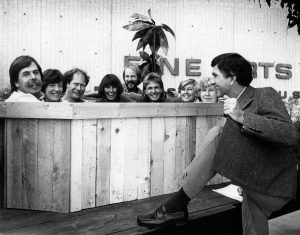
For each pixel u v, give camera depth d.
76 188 1.82
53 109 1.76
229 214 1.94
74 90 2.90
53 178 1.81
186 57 6.35
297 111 4.21
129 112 1.94
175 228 1.70
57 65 5.55
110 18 5.83
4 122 1.88
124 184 2.00
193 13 6.36
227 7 6.63
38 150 1.83
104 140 1.89
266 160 1.57
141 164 2.05
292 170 1.63
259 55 7.00
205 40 6.49
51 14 5.47
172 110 2.12
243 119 1.49
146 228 1.63
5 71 5.29
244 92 1.67
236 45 6.77
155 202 2.01
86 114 1.78
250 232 1.66
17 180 1.87
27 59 2.28
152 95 3.26
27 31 5.36
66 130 1.77
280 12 7.12
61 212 1.82
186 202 1.68
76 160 1.81
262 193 1.58
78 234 1.53
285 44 7.22
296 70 7.38
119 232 1.57
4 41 5.26
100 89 3.17
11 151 1.87
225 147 1.59
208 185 2.41
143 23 3.24
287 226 2.72
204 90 3.65
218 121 2.41
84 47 5.70
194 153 2.29
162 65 6.08
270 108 1.57
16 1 5.27
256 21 6.91
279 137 1.47
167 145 2.15
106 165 1.92
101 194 1.92
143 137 2.04
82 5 5.63
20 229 1.58
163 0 6.13
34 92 2.30
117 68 5.91
